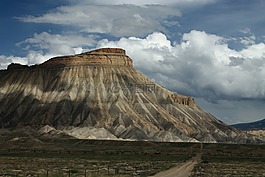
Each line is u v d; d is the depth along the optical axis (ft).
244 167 347.15
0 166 323.37
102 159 457.27
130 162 406.21
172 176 243.40
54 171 272.92
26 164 353.10
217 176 249.14
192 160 455.63
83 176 225.56
